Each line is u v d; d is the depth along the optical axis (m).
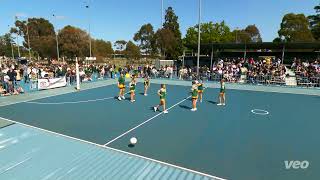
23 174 7.23
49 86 23.25
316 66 28.25
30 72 26.30
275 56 45.22
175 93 21.70
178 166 7.72
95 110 15.14
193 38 70.31
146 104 16.98
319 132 11.11
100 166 7.74
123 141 9.83
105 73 34.47
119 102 17.64
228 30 77.12
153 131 11.13
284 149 9.14
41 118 13.15
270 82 27.02
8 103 16.86
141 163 7.93
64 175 7.19
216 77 30.05
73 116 13.66
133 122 12.57
